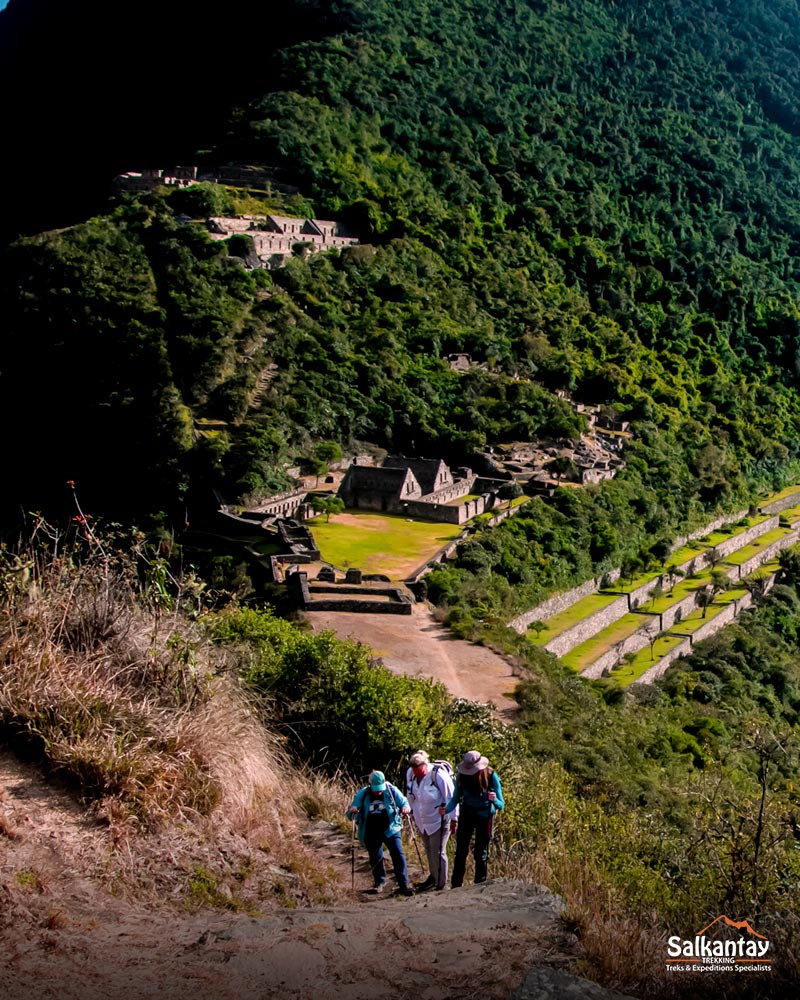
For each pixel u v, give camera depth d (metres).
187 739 14.48
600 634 72.25
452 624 53.50
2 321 104.00
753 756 53.47
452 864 17.47
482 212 161.38
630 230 177.00
